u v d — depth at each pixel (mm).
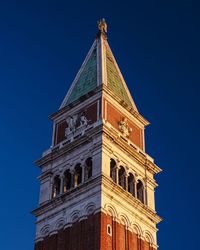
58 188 136000
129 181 135625
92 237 118812
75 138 138000
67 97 153000
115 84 151750
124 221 126688
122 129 141000
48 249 126562
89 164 132000
